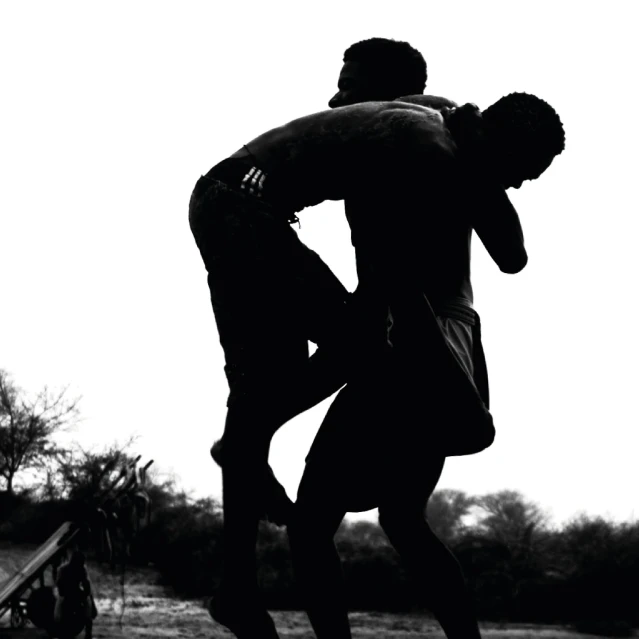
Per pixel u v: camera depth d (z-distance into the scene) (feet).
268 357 8.82
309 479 10.05
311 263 8.85
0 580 52.85
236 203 8.84
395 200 8.87
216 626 37.81
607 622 46.03
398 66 10.72
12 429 78.13
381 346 8.83
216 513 66.49
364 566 51.96
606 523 58.59
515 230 9.50
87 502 32.40
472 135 9.12
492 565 54.75
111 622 38.96
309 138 8.99
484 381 10.43
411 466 10.10
